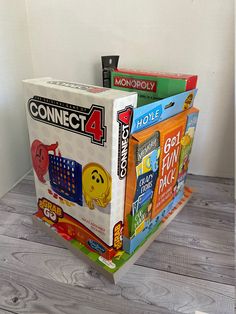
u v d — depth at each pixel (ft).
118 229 1.77
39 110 1.74
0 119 2.52
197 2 2.24
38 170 2.03
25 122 2.92
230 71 2.44
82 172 1.68
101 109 1.38
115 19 2.48
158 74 2.11
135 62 2.61
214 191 2.73
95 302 1.63
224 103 2.60
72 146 1.65
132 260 1.86
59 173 1.85
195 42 2.40
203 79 2.54
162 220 2.20
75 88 1.56
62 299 1.64
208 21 2.29
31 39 2.78
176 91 1.98
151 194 1.86
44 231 2.16
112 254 1.81
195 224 2.27
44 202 2.13
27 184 2.86
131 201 1.68
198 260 1.92
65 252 1.97
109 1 2.42
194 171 3.04
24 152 2.98
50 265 1.87
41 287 1.71
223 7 2.21
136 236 1.86
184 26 2.36
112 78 2.26
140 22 2.43
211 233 2.18
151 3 2.34
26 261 1.89
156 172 1.82
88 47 2.66
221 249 2.02
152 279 1.77
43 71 2.92
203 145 2.87
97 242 1.82
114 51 2.61
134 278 1.78
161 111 1.72
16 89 2.69
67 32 2.65
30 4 2.61
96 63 2.71
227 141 2.77
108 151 1.46
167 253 1.98
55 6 2.56
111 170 1.50
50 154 1.84
